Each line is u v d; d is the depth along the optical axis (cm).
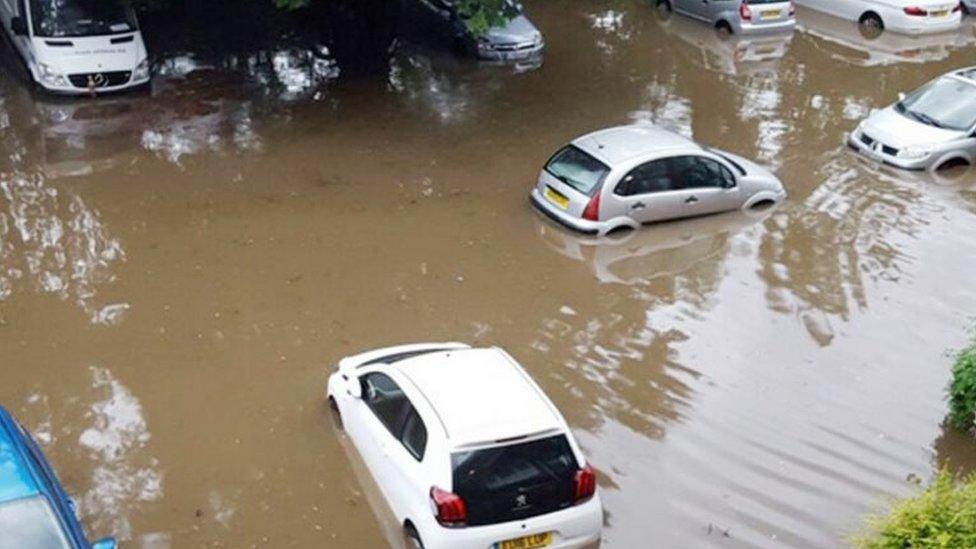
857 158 1791
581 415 1104
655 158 1498
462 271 1383
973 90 1819
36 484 783
